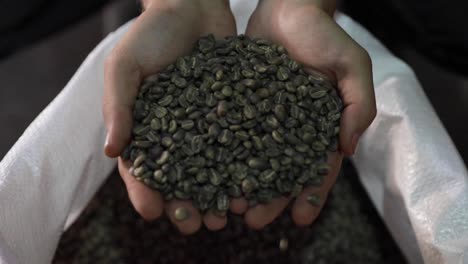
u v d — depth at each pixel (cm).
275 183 62
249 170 62
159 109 64
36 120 71
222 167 62
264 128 63
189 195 61
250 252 78
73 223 79
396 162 72
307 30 69
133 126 63
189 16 70
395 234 74
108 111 62
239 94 64
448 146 70
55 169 69
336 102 65
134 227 79
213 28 73
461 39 95
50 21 103
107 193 81
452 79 109
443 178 68
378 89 76
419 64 110
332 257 79
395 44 108
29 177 67
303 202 63
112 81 63
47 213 68
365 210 83
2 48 103
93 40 117
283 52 68
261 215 62
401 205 71
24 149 68
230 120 63
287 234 79
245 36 70
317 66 68
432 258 65
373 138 75
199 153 62
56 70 112
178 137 62
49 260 69
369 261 79
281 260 78
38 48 114
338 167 65
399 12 99
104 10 109
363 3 104
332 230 80
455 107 106
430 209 67
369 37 82
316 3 72
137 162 61
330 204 82
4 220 64
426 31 98
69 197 70
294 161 62
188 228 62
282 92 65
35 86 109
